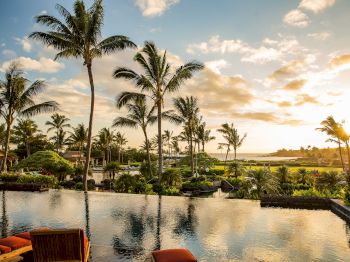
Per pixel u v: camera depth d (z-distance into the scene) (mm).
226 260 5762
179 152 89438
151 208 11023
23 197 13805
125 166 60156
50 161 25266
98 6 17516
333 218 9445
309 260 5789
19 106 21969
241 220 9086
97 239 7047
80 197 13805
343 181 16844
